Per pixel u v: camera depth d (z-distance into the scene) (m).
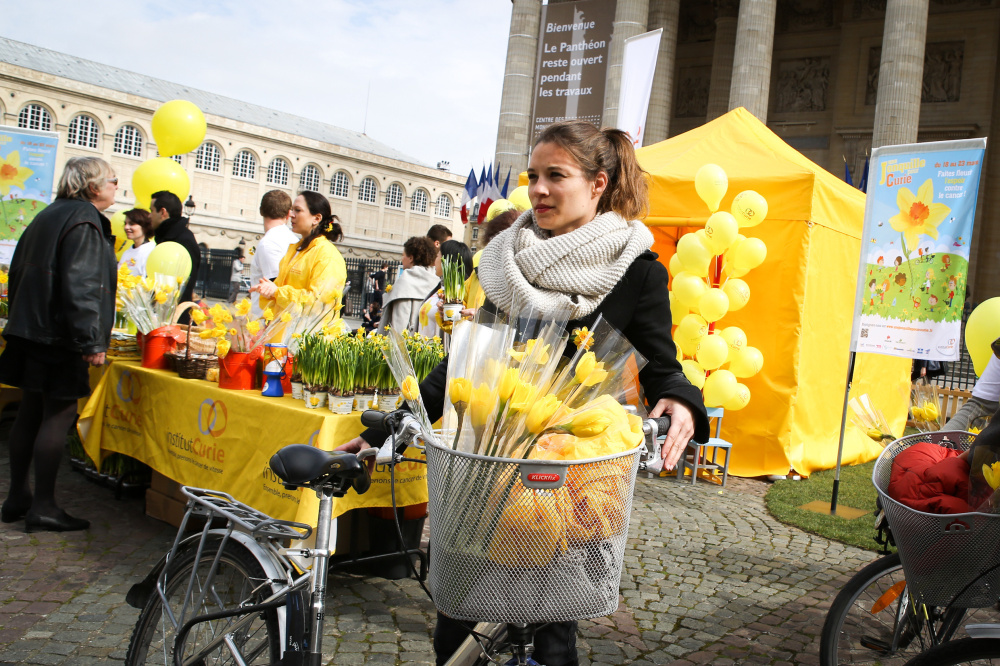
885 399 9.23
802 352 7.14
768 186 7.07
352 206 64.56
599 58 18.64
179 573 2.16
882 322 5.72
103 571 3.78
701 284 6.47
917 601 2.26
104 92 50.00
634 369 1.67
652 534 5.16
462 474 1.44
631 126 8.50
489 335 1.58
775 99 31.38
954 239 5.39
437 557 1.53
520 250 1.96
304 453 1.88
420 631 3.36
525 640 1.60
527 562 1.44
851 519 5.78
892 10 23.69
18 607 3.34
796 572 4.54
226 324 3.91
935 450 2.21
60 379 4.18
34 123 48.31
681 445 1.77
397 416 1.83
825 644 2.62
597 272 1.86
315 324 4.11
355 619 3.43
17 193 8.12
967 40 27.70
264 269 6.55
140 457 4.43
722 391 6.38
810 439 7.52
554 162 1.92
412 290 6.93
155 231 6.41
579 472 1.42
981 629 1.95
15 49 57.19
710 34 32.62
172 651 2.03
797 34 31.08
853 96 29.48
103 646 3.04
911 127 23.38
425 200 70.75
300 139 60.34
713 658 3.34
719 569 4.53
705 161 7.60
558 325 1.60
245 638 1.93
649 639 3.50
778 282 7.09
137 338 4.92
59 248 4.09
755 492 6.66
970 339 3.94
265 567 1.92
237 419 3.68
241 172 58.06
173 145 7.66
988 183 28.16
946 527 1.93
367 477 1.96
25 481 4.43
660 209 7.46
